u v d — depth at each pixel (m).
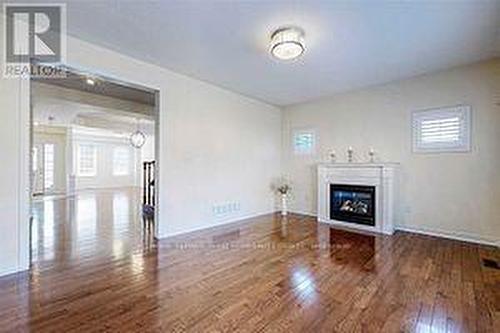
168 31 3.08
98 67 3.45
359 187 5.01
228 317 2.09
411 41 3.30
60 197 9.39
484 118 3.96
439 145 4.36
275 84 4.98
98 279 2.73
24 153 2.91
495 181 3.89
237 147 5.57
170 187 4.35
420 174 4.57
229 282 2.69
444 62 3.97
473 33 3.11
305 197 6.22
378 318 2.08
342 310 2.19
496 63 3.86
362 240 4.16
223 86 5.10
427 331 1.92
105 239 4.16
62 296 2.38
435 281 2.71
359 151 5.32
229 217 5.40
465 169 4.13
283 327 1.96
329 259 3.34
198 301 2.32
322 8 2.63
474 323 2.01
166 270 2.97
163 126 4.24
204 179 4.89
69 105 5.88
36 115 7.48
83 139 12.76
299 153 6.33
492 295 2.42
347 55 3.69
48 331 1.89
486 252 3.59
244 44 3.39
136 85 3.93
